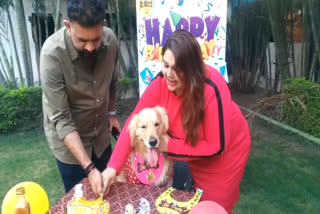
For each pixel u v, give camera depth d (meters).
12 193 1.68
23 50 5.61
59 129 1.80
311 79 5.64
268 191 3.43
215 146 1.60
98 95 2.09
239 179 1.84
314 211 3.04
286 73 5.62
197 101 1.54
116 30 6.74
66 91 1.94
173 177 2.14
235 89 8.40
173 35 1.51
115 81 2.40
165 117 1.86
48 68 1.79
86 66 1.93
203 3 2.64
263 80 8.46
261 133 5.19
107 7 6.29
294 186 3.51
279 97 4.26
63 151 2.17
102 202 1.39
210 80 1.58
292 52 5.93
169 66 1.49
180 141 1.71
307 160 4.17
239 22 7.77
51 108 1.84
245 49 7.93
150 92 1.92
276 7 5.26
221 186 1.79
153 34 2.75
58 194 3.46
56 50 1.78
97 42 1.67
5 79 6.18
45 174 3.91
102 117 2.26
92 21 1.51
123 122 5.71
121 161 1.73
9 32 6.32
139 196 1.56
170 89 1.63
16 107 5.20
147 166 1.91
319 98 4.64
